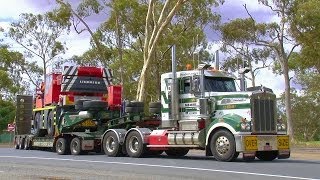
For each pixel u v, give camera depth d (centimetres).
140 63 4281
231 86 1681
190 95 1669
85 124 2069
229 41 4459
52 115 2225
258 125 1527
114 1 3847
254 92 1537
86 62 4506
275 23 4197
